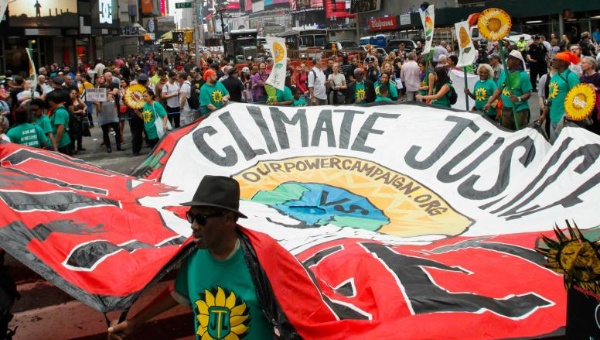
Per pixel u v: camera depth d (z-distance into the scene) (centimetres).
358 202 834
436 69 1202
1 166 749
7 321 514
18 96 1461
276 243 377
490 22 1113
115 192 712
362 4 5722
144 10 7281
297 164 934
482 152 900
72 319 603
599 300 288
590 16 3462
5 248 512
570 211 697
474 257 557
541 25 3731
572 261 296
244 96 2036
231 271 360
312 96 1772
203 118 988
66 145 1252
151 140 1382
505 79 1152
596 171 751
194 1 3100
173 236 576
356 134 978
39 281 697
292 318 375
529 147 884
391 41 3953
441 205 818
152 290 646
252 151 951
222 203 349
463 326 440
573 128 827
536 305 471
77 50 4525
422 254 570
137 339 556
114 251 521
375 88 1605
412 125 974
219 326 361
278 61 1342
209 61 3238
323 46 4606
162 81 1805
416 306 457
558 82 1049
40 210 564
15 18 3238
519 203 770
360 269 527
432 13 1550
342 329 409
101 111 1599
